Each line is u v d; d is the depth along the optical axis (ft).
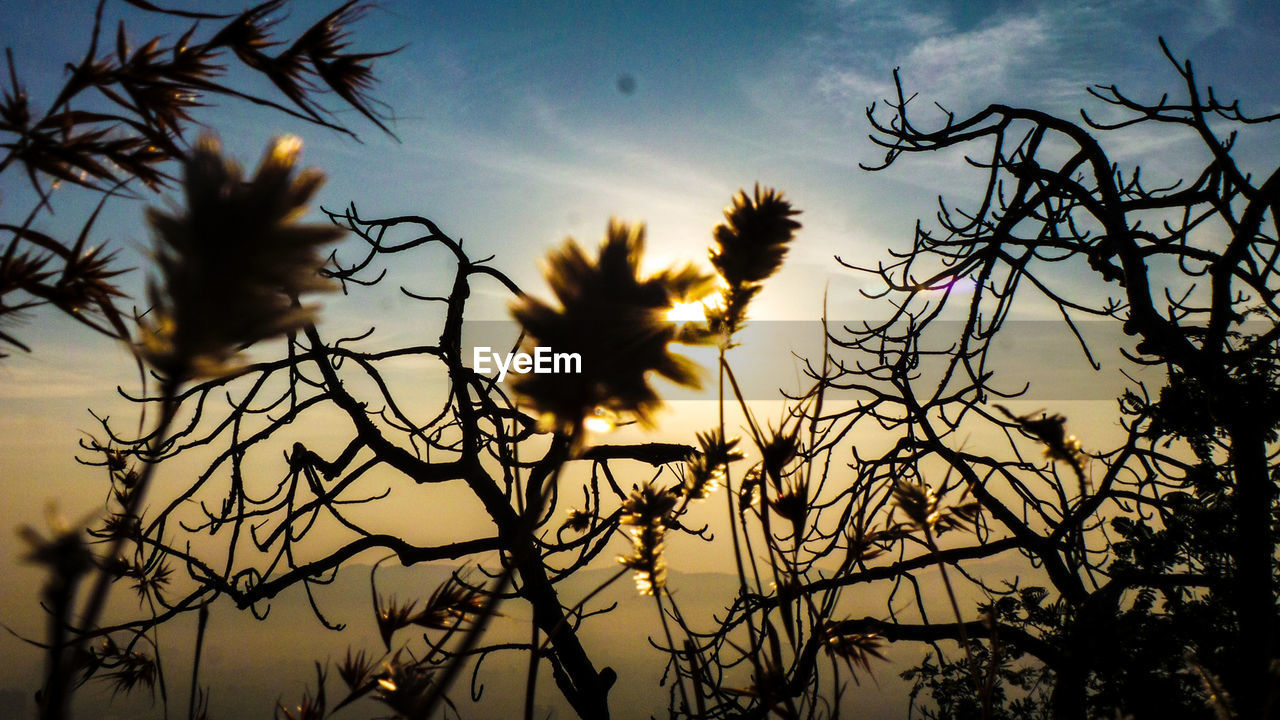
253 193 0.53
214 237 0.51
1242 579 2.90
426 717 0.77
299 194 0.55
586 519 2.19
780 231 0.88
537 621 0.92
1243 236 3.34
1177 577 3.55
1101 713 2.47
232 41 1.16
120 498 2.65
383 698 1.01
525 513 0.77
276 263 0.52
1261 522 2.91
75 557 0.53
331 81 1.22
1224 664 2.75
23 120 1.03
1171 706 2.34
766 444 1.11
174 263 0.51
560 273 0.71
